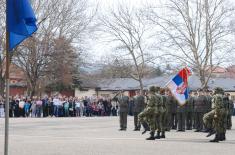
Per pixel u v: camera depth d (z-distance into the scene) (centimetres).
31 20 992
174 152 1464
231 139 2017
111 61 6762
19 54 5238
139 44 6469
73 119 3884
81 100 4750
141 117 1953
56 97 4541
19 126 2883
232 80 8212
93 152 1446
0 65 4875
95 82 7294
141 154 1402
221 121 1872
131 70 6731
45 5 5250
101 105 4862
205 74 5519
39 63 5375
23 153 1410
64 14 5400
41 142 1788
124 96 2627
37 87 5825
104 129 2688
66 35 5478
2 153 1387
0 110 4150
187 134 2319
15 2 988
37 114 4325
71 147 1591
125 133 2356
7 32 991
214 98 1872
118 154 1398
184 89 2259
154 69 6800
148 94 1969
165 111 1991
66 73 5666
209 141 1875
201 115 2545
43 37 5331
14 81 6725
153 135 1941
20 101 4244
